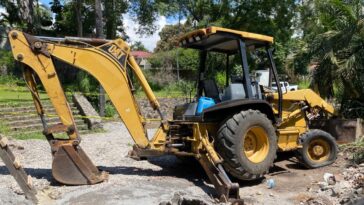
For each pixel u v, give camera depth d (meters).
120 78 6.87
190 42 7.44
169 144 7.10
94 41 6.85
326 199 5.98
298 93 8.55
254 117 6.88
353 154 8.47
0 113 12.56
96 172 6.84
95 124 13.41
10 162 5.71
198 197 5.67
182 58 28.53
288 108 8.30
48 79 6.60
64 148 6.52
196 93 8.30
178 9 26.66
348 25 10.55
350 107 10.52
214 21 26.28
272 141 7.12
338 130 9.23
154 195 6.04
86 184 6.52
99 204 5.62
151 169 7.86
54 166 6.46
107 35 27.47
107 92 6.84
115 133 13.03
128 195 5.99
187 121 7.21
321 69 10.53
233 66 9.01
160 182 6.84
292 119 8.32
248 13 26.02
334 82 10.36
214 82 7.57
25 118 12.68
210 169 6.52
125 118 6.93
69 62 6.68
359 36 10.14
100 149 9.81
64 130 6.64
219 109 6.77
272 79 8.10
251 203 6.00
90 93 16.59
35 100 6.72
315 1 11.92
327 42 10.40
